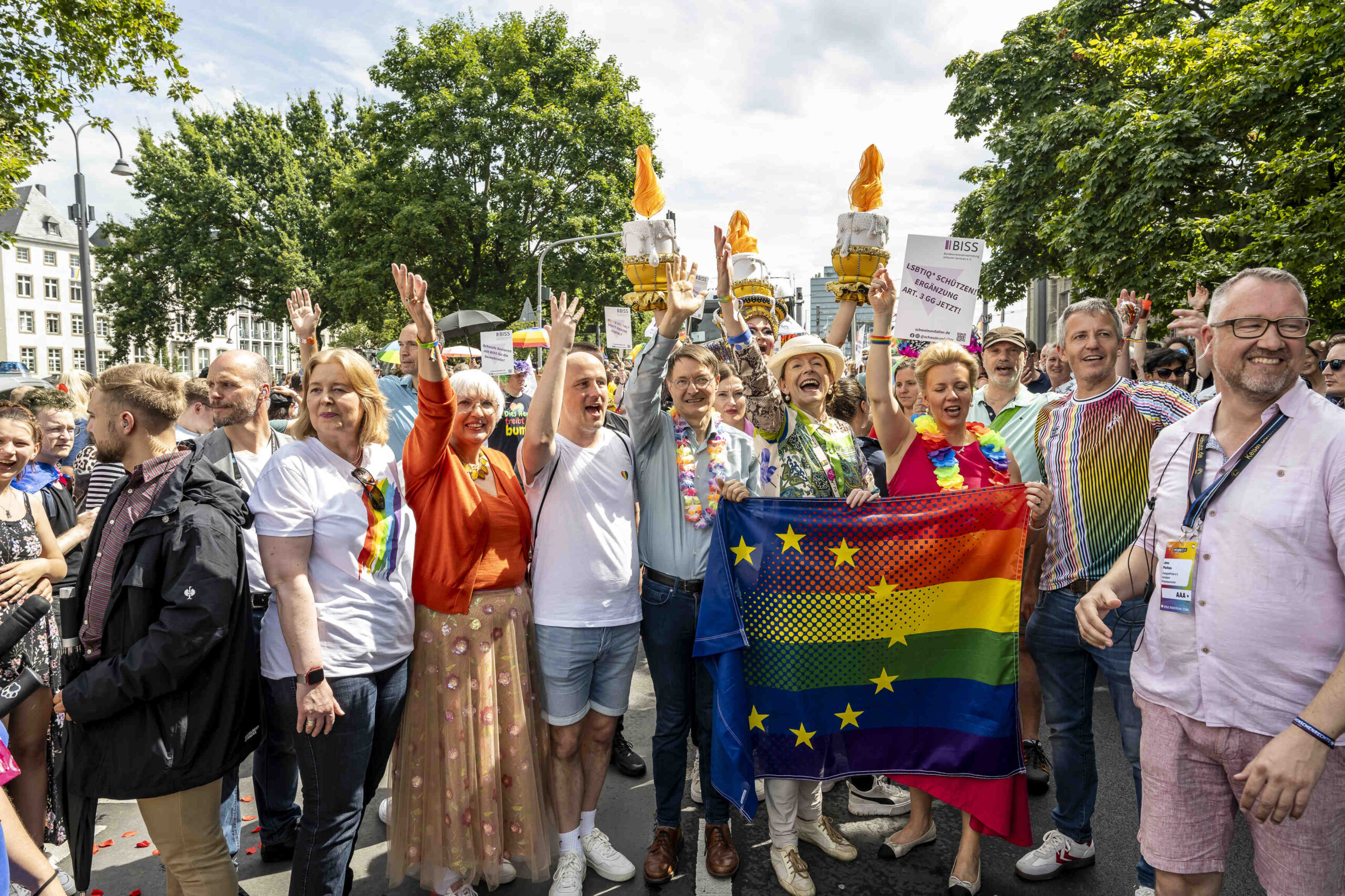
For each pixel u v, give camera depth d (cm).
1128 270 1355
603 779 310
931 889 293
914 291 334
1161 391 285
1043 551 352
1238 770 196
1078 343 294
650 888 297
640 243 329
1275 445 193
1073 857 296
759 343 480
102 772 223
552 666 289
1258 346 189
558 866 294
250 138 3684
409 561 266
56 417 397
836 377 343
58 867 320
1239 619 192
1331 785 182
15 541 289
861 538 299
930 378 321
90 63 1061
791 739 298
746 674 300
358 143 3234
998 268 1912
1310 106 1058
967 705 296
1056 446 297
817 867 309
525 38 2788
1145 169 1300
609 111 2736
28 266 7038
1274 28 1091
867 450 432
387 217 2722
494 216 2641
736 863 303
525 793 279
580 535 291
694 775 380
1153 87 1533
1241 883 291
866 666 303
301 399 258
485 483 287
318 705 236
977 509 299
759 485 327
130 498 230
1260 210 1060
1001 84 1962
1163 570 210
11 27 1002
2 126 1048
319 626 243
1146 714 215
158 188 3509
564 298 297
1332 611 185
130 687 215
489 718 273
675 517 309
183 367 7375
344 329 4297
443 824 270
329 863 245
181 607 219
